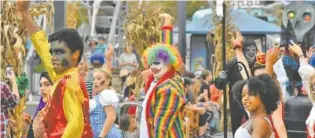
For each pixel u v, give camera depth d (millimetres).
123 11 38031
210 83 20984
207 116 18781
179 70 10750
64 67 8477
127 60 24766
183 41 24219
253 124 8203
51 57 8500
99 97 11109
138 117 14305
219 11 13227
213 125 19703
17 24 13195
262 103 8266
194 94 18781
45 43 8562
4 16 13141
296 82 12055
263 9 41906
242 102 8672
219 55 20688
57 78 8492
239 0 41188
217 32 20859
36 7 14578
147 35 20984
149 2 33031
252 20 30672
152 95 10531
